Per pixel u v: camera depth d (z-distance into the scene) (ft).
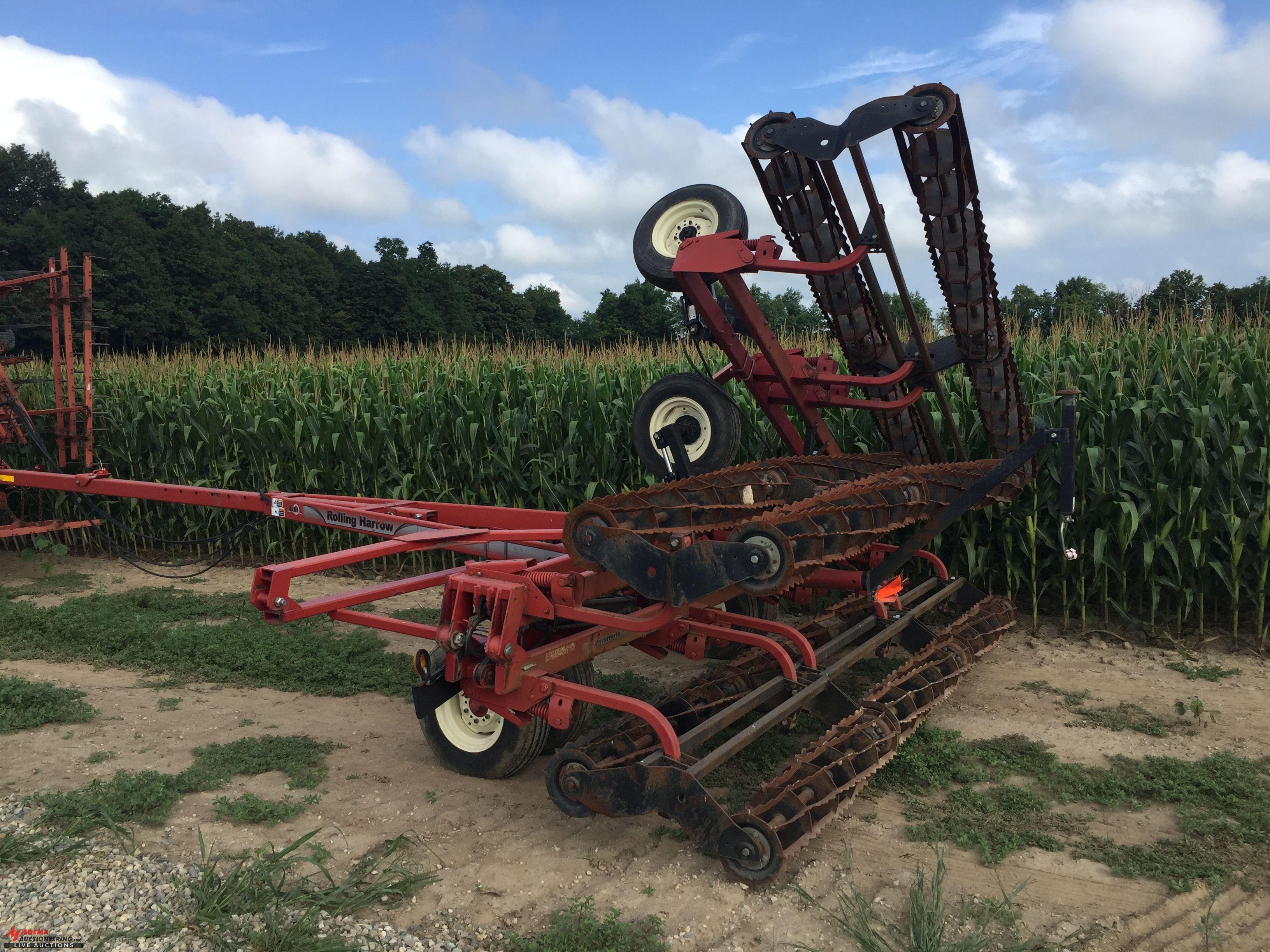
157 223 264.31
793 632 15.49
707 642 18.47
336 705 18.74
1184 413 21.80
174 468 36.58
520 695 13.23
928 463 21.44
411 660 21.52
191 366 44.42
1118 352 24.45
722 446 19.04
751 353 19.34
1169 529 21.27
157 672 20.79
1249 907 10.71
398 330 249.14
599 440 29.19
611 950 9.71
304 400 34.63
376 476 32.73
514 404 31.99
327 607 13.79
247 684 20.02
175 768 15.12
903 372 17.81
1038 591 24.26
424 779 14.74
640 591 11.89
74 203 234.58
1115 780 14.23
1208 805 13.42
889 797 13.91
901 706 14.65
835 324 18.85
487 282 294.25
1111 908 10.69
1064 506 15.83
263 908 10.30
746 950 9.87
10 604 27.37
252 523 22.99
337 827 12.89
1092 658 21.35
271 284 233.76
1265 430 21.76
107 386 39.78
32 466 37.01
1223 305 26.66
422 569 32.17
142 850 12.08
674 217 19.44
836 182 15.87
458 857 12.02
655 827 12.88
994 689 19.21
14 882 11.03
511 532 16.87
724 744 12.10
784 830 11.10
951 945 9.62
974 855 12.05
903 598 19.38
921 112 14.11
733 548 10.96
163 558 36.81
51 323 34.45
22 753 15.72
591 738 12.91
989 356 17.71
